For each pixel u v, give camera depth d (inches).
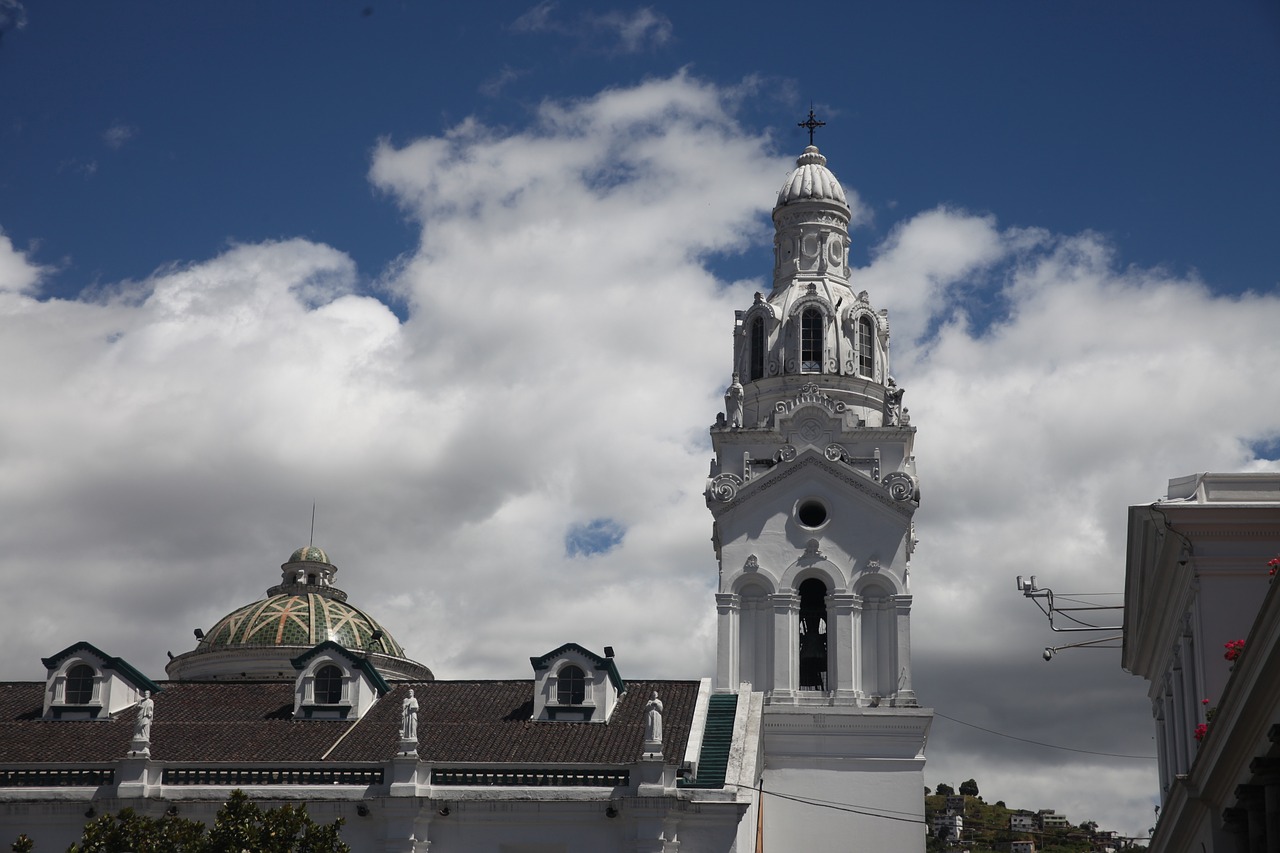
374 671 2933.1
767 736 3070.9
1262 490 2130.9
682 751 2674.7
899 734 3063.5
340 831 2581.2
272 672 3496.6
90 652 2896.2
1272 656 1440.7
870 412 3405.5
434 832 2576.3
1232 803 1779.0
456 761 2637.8
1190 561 2079.2
